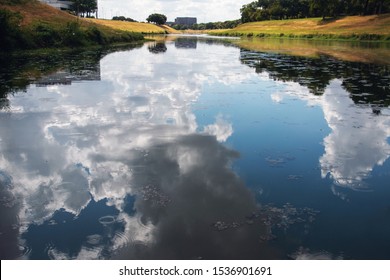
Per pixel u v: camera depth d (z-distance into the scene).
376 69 17.41
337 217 4.50
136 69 17.53
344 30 52.38
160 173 5.65
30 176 5.55
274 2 91.75
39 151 6.54
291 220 4.41
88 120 8.52
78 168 5.83
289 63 20.31
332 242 4.00
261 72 16.55
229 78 14.84
